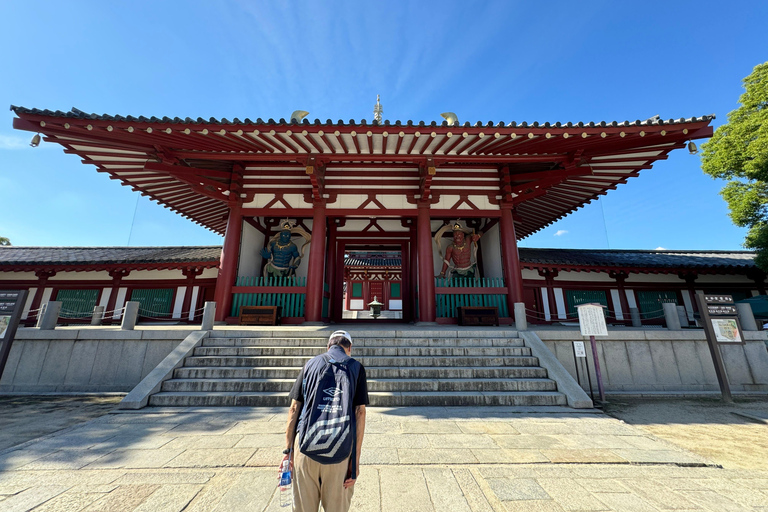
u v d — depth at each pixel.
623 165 10.75
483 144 9.45
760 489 3.02
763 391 7.46
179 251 16.22
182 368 6.55
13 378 7.30
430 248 11.02
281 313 10.73
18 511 2.55
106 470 3.28
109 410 5.70
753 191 11.98
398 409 5.46
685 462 3.54
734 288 15.14
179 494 2.83
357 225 14.16
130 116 7.68
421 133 8.53
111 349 7.53
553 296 14.89
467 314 10.58
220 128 8.17
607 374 7.51
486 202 11.77
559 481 3.10
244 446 3.91
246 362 6.82
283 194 11.66
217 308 10.55
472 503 2.70
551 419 5.00
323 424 1.80
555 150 9.72
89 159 9.78
